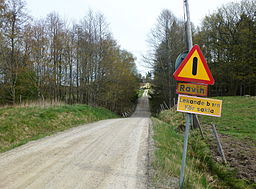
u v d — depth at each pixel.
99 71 26.62
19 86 21.44
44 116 11.81
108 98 32.03
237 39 31.12
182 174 3.40
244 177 5.21
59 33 23.59
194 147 7.99
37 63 21.36
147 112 45.62
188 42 8.71
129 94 43.62
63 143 7.02
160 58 28.61
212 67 35.38
